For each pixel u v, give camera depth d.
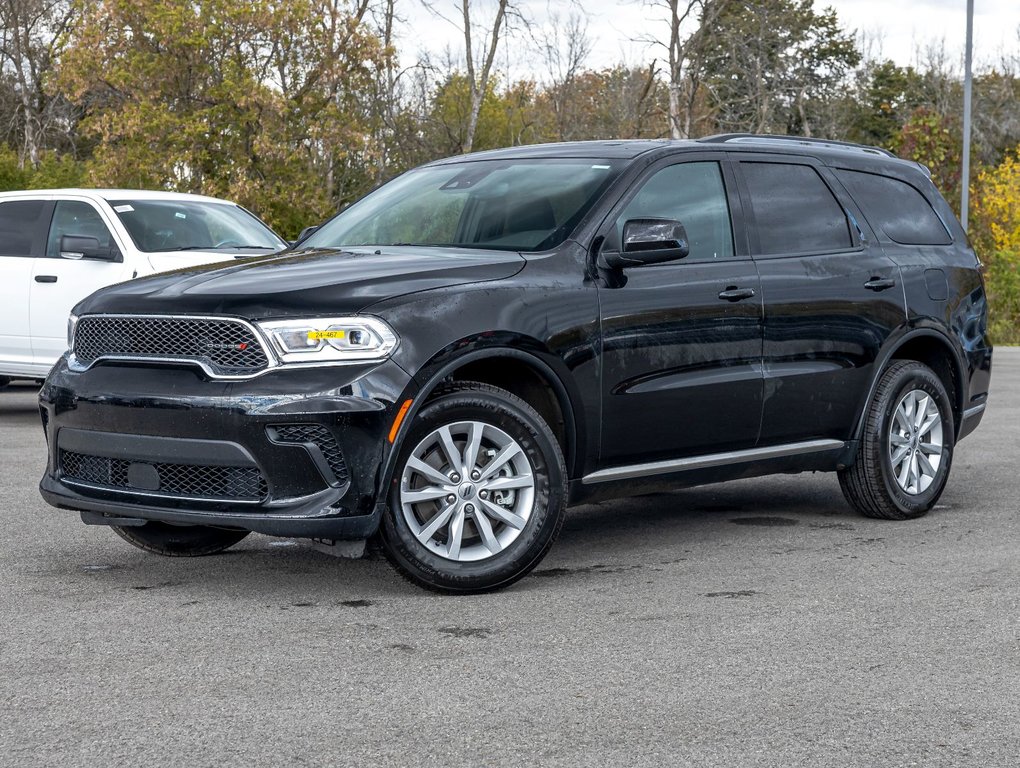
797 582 5.53
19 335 11.55
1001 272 27.09
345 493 4.91
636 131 51.41
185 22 33.75
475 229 5.95
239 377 4.93
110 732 3.64
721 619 4.91
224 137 34.19
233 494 5.00
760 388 6.22
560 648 4.51
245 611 5.02
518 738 3.61
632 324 5.69
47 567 5.80
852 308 6.68
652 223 5.56
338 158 36.34
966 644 4.57
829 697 3.98
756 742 3.58
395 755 3.47
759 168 6.55
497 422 5.24
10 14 48.44
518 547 5.31
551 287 5.46
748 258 6.29
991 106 61.59
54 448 5.45
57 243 11.52
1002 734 3.66
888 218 7.16
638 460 5.85
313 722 3.73
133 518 5.39
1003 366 18.22
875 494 6.91
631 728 3.69
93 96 36.41
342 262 5.48
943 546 6.32
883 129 63.69
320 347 4.92
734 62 46.91
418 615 4.95
